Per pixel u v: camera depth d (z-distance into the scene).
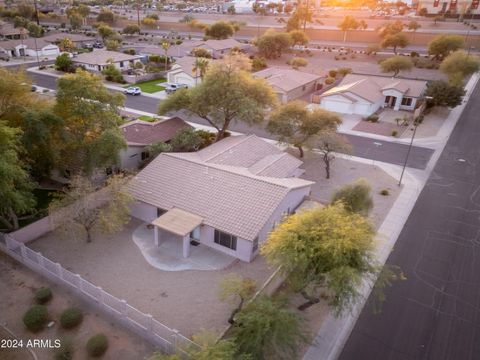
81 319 22.14
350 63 102.75
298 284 20.47
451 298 25.42
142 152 42.16
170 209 29.86
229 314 23.23
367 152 48.72
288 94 68.12
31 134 28.84
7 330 21.59
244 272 26.83
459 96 62.47
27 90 31.50
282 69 79.62
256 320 18.31
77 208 27.62
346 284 19.03
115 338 21.23
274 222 29.30
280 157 38.88
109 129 33.97
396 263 28.53
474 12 153.62
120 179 30.16
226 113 46.44
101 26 122.19
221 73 45.31
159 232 29.09
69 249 28.53
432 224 33.69
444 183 41.19
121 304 21.69
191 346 17.97
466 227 33.44
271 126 45.16
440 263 28.77
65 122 32.34
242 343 18.11
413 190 39.44
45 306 23.12
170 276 26.20
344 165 44.91
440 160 46.84
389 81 71.38
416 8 188.00
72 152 34.22
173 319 22.75
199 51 94.00
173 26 151.88
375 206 36.12
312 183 35.72
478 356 21.41
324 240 20.08
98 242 29.39
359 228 21.31
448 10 158.25
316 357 20.66
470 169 44.69
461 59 74.00
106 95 34.66
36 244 28.91
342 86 69.75
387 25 124.19
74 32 138.25
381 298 21.98
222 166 34.66
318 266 20.03
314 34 136.00
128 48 112.69
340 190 32.47
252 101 45.06
